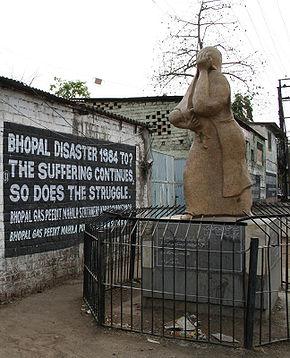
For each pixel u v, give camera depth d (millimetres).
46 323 5449
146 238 6105
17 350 4590
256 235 5625
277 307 6254
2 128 6449
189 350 4609
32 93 7008
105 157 9625
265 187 26984
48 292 7125
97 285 5480
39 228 7281
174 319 5316
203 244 5766
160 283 6004
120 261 6895
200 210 6227
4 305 6254
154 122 15844
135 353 4523
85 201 8742
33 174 7133
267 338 5016
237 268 5598
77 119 8492
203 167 6254
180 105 6453
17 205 6754
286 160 29328
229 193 6102
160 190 13367
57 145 7809
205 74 6125
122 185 10430
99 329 5203
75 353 4527
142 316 5281
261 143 26062
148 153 11922
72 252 8258
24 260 6902
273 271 6172
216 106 5977
